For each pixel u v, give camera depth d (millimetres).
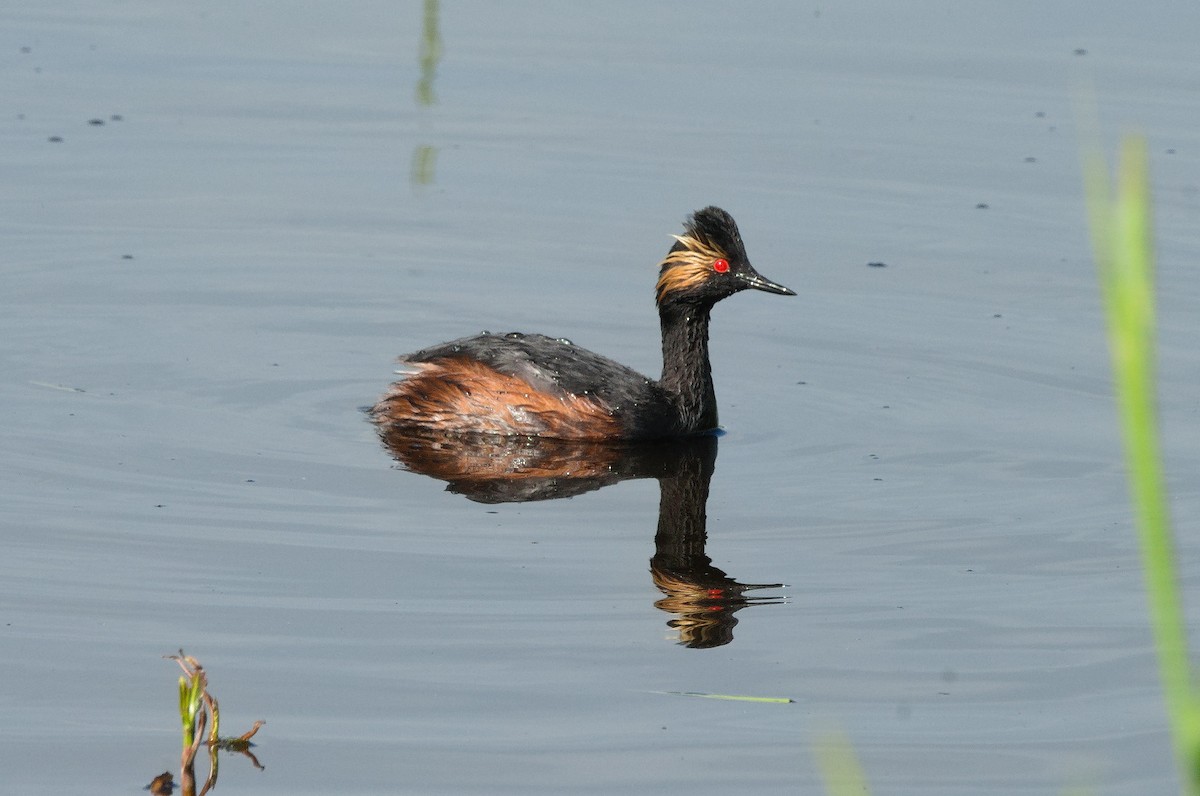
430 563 12172
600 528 13016
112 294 18594
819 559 12500
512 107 24094
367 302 18781
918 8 28062
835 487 14102
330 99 24375
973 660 10805
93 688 10117
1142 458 2719
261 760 9234
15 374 16172
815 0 28297
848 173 22094
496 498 13648
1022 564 12445
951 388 16703
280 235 20453
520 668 10539
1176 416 15695
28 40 26141
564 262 19938
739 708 10070
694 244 15625
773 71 25219
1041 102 23953
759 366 17422
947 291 19156
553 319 18469
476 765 9250
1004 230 20594
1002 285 19297
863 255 20062
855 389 16734
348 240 20406
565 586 11836
